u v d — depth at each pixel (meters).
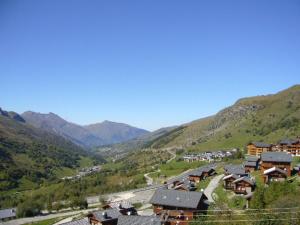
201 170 168.12
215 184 144.75
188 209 105.75
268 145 198.75
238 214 77.00
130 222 88.75
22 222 174.50
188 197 108.62
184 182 151.38
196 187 144.00
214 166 197.50
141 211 137.38
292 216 67.62
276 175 121.44
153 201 110.88
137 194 194.62
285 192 85.69
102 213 109.38
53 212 193.62
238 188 119.50
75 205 193.12
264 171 126.25
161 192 113.00
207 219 77.31
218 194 126.44
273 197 84.69
